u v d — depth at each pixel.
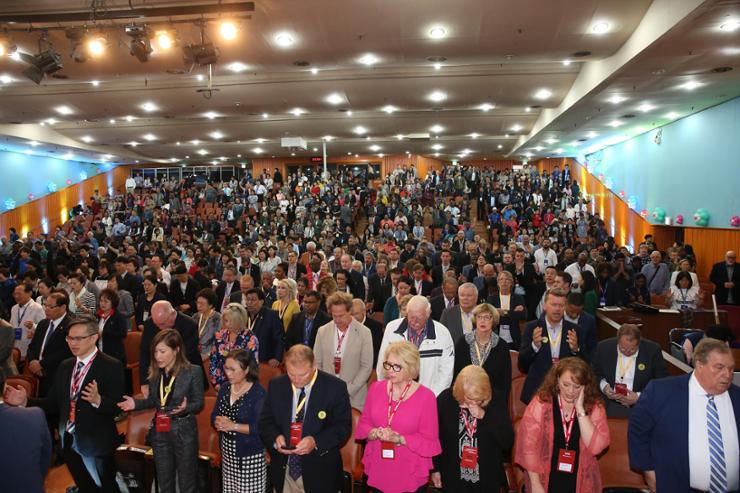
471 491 3.29
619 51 10.02
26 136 19.45
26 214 23.11
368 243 15.96
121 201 26.73
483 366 4.28
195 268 12.20
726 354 2.84
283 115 19.64
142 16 8.29
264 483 3.67
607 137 19.56
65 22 8.99
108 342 5.91
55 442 5.23
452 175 26.19
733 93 11.98
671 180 15.98
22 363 6.49
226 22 8.51
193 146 25.25
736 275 9.70
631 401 4.14
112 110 16.30
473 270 10.00
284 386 3.52
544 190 24.33
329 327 4.93
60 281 9.27
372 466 3.40
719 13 7.06
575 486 3.08
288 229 21.19
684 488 2.92
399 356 3.24
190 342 5.18
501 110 18.34
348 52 10.36
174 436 3.80
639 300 8.46
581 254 9.42
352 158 31.02
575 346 4.36
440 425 3.42
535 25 9.01
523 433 3.20
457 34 9.41
